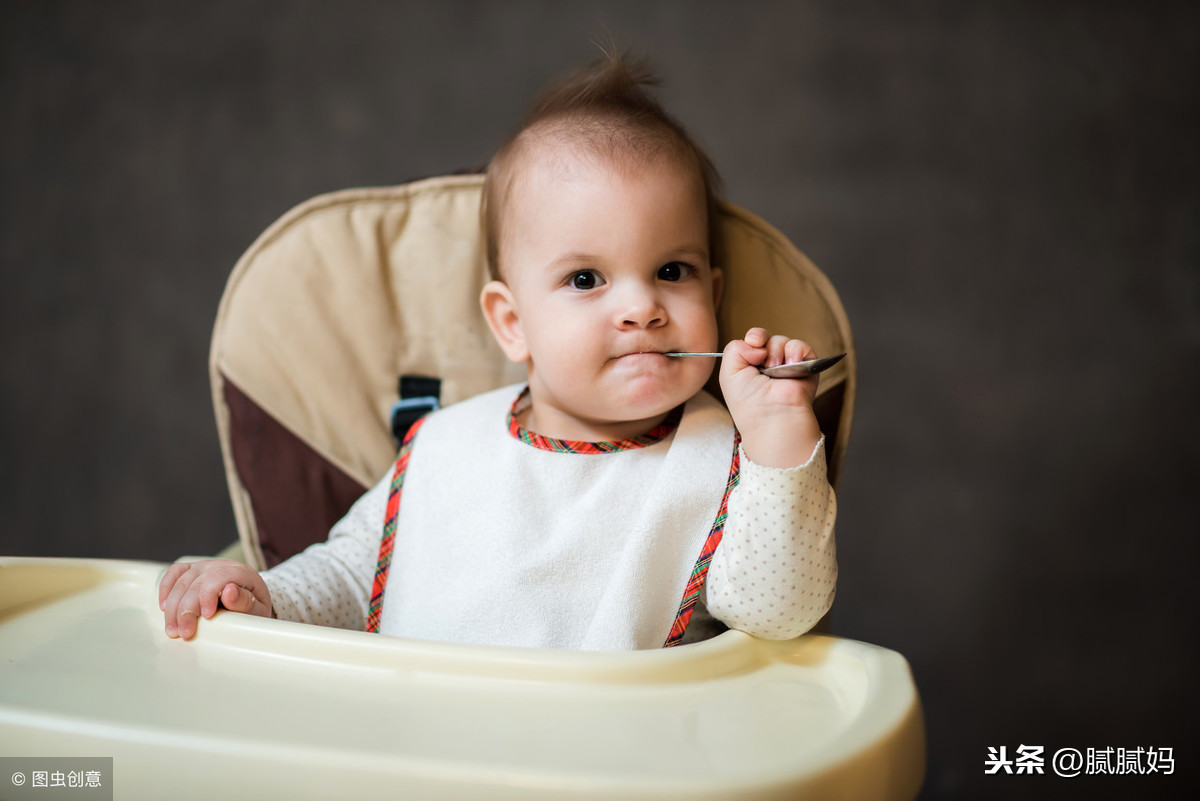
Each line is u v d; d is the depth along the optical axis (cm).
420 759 50
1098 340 227
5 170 246
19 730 55
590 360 85
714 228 97
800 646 69
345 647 64
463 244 104
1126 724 198
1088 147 228
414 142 237
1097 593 219
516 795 48
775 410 72
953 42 229
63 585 79
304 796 50
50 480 246
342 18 236
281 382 103
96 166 243
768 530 69
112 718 55
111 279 243
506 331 98
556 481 89
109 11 241
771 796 47
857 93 231
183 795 52
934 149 230
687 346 85
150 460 243
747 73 233
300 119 238
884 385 229
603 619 81
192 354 241
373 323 104
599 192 86
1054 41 228
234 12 238
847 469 228
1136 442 224
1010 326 228
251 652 67
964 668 211
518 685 61
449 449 95
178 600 71
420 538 92
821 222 233
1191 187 226
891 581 223
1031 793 178
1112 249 227
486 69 235
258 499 103
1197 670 207
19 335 246
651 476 88
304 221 105
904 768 53
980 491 225
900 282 231
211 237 240
